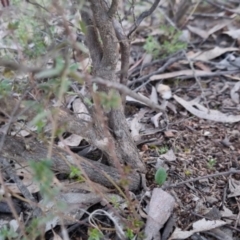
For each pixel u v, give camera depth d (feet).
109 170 0.85
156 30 1.47
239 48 1.39
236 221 0.86
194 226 0.83
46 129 0.82
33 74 0.71
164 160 0.96
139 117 1.12
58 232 0.82
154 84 1.26
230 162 0.98
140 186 0.89
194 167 0.96
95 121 0.80
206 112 1.14
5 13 0.82
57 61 0.58
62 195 0.83
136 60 1.35
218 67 1.33
